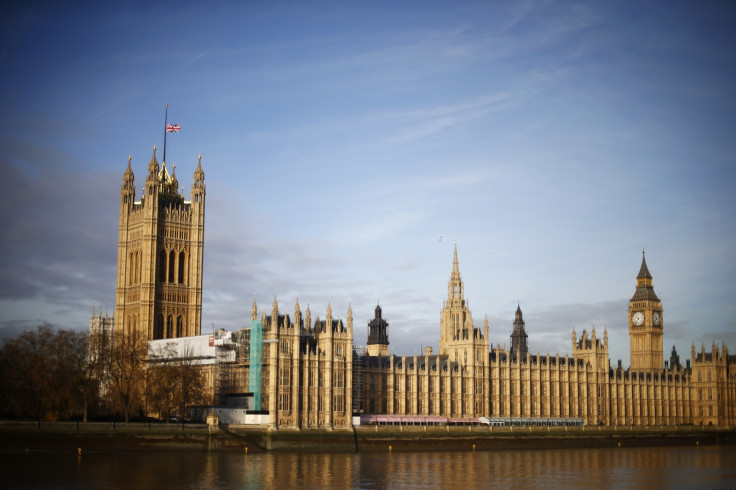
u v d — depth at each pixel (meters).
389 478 194.00
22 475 179.00
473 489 180.38
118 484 171.88
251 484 177.62
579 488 186.25
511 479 198.62
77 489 165.00
